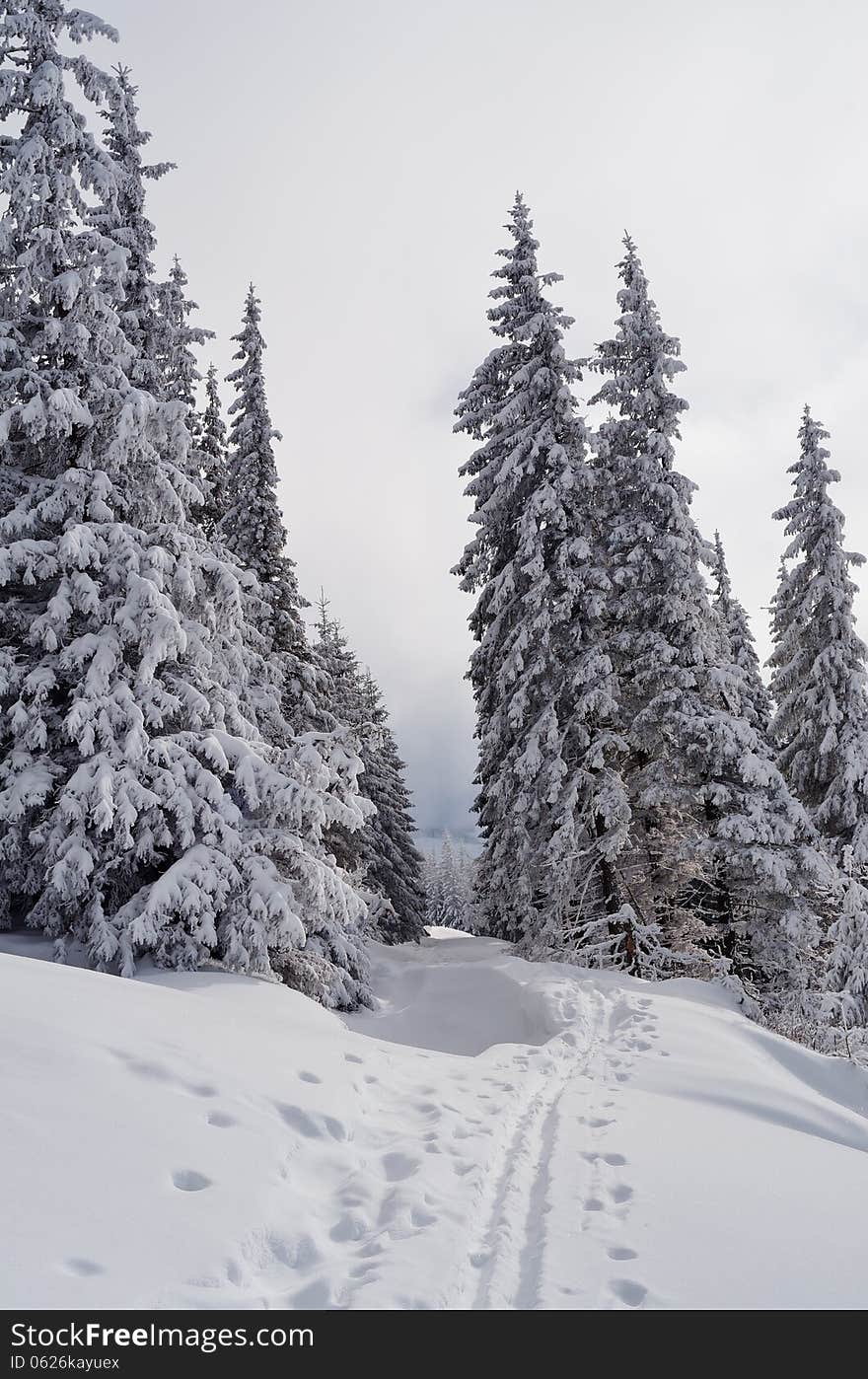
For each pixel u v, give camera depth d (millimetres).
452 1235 4918
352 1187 5520
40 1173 4551
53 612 10875
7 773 10672
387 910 26906
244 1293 4164
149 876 11711
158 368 17312
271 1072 6953
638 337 18375
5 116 11711
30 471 12773
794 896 15453
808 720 21000
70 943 10820
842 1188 6121
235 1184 5051
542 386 17828
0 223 11289
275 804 11375
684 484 17688
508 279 18984
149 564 11547
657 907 17891
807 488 21344
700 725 15914
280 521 21344
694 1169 6285
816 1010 14727
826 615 20859
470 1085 8297
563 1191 5746
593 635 17219
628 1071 9383
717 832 15789
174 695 11719
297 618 21781
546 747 16562
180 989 9086
